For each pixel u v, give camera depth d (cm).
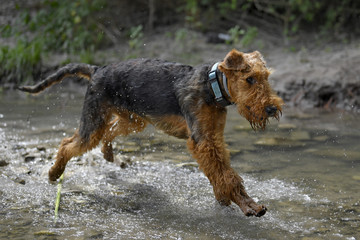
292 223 361
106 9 1219
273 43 1120
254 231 348
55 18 1185
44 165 506
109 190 443
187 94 396
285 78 865
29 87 486
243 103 355
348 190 429
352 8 1182
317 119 727
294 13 1232
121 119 497
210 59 1011
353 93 809
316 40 1127
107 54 1105
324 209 387
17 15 1255
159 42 1158
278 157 535
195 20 1212
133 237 334
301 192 427
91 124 455
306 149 564
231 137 625
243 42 1043
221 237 337
